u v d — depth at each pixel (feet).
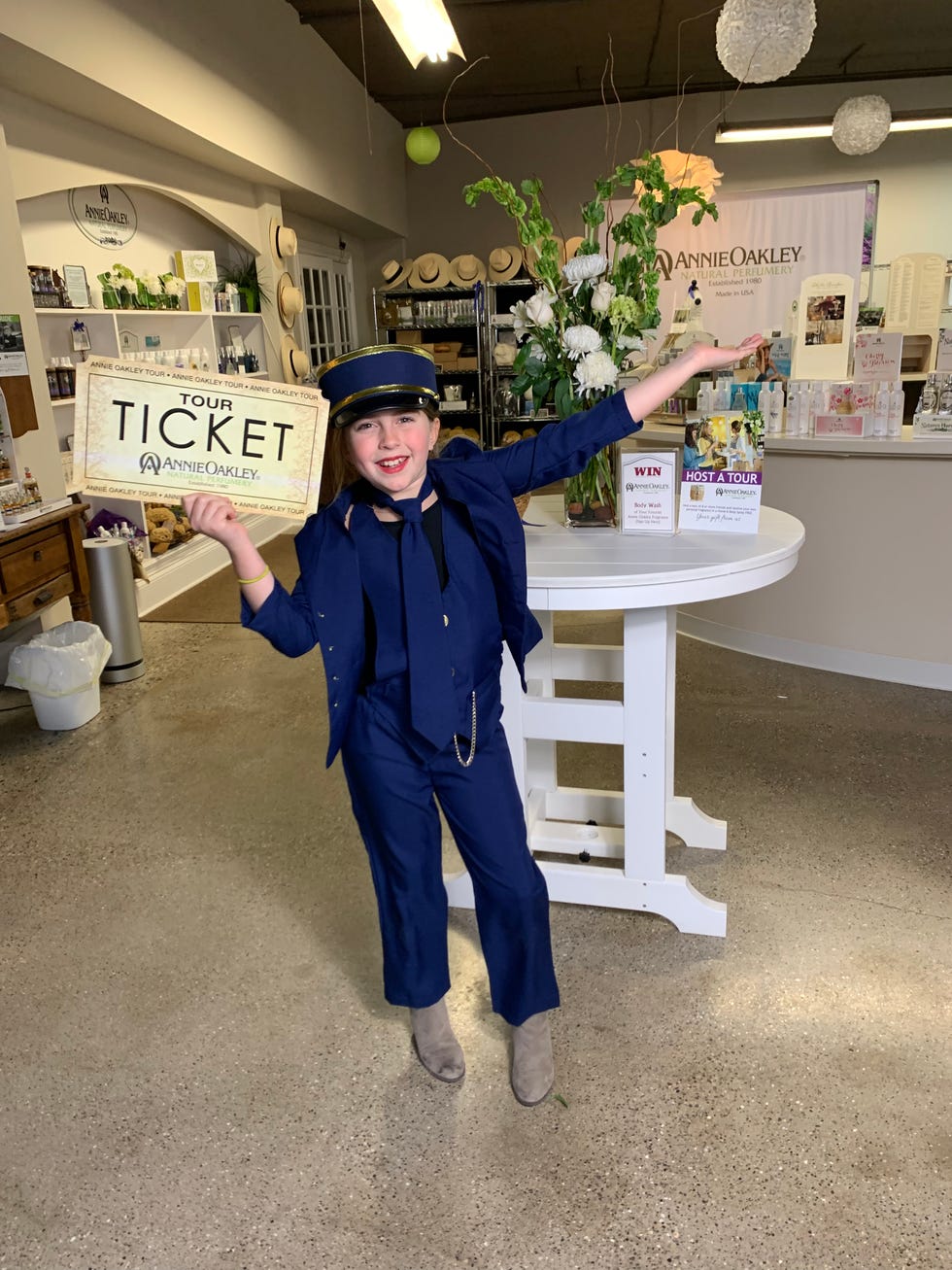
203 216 20.27
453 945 7.37
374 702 5.21
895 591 12.33
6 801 10.07
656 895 7.28
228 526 4.35
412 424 4.70
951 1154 5.24
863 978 6.72
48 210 16.07
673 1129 5.50
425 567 4.87
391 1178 5.28
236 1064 6.22
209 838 9.17
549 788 8.61
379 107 28.81
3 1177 5.41
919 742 10.61
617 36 24.06
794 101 29.14
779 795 9.49
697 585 5.94
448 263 27.91
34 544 11.68
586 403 6.76
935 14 23.06
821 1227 4.84
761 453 6.75
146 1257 4.87
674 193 6.53
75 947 7.53
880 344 12.96
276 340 23.45
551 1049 6.00
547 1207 5.04
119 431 4.40
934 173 29.01
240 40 18.66
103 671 13.66
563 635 15.12
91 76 13.46
